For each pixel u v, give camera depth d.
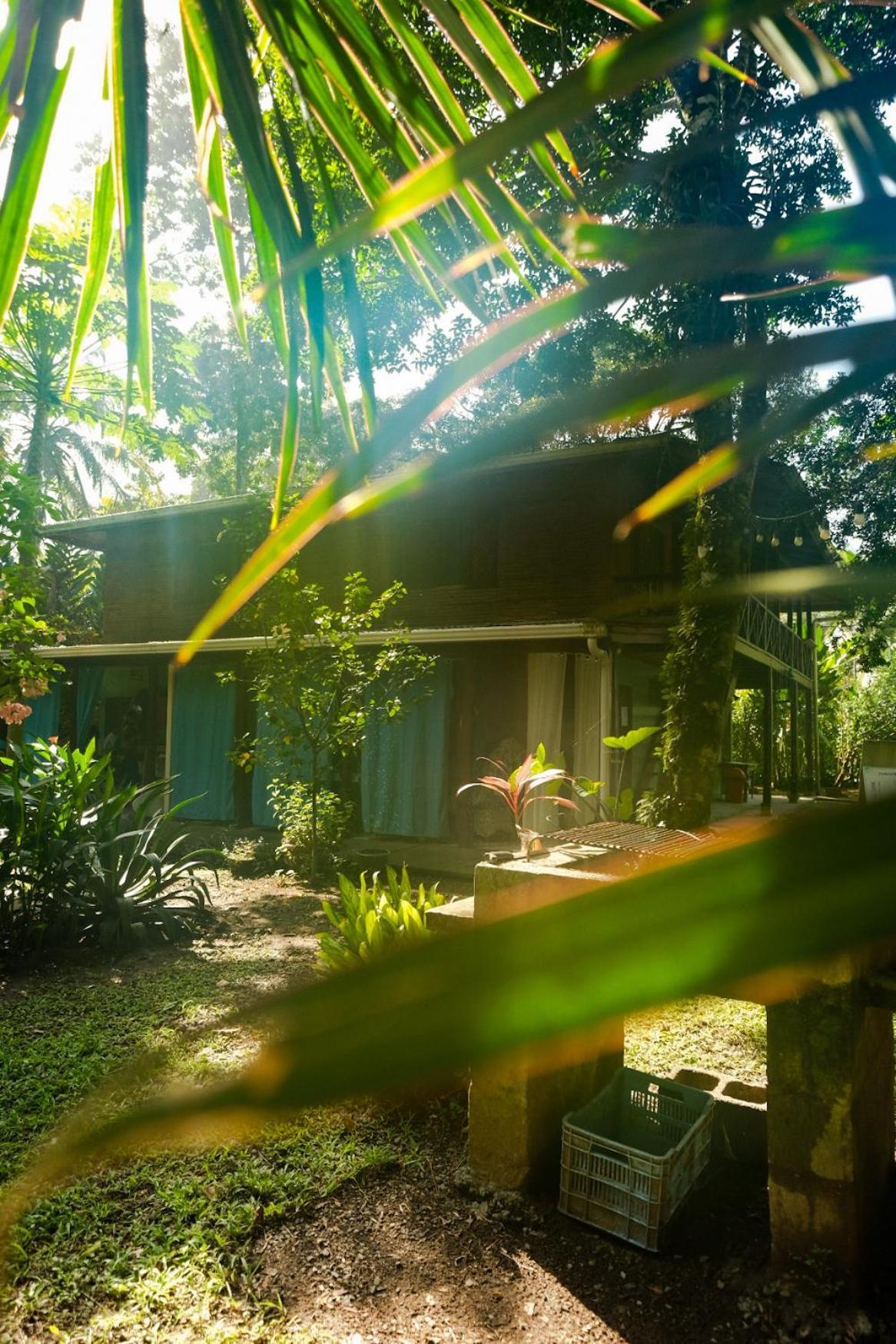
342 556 12.90
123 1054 4.21
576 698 10.20
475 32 1.00
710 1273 2.68
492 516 11.67
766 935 0.18
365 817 11.04
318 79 1.05
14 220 1.07
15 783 6.33
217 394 21.47
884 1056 2.92
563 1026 0.18
